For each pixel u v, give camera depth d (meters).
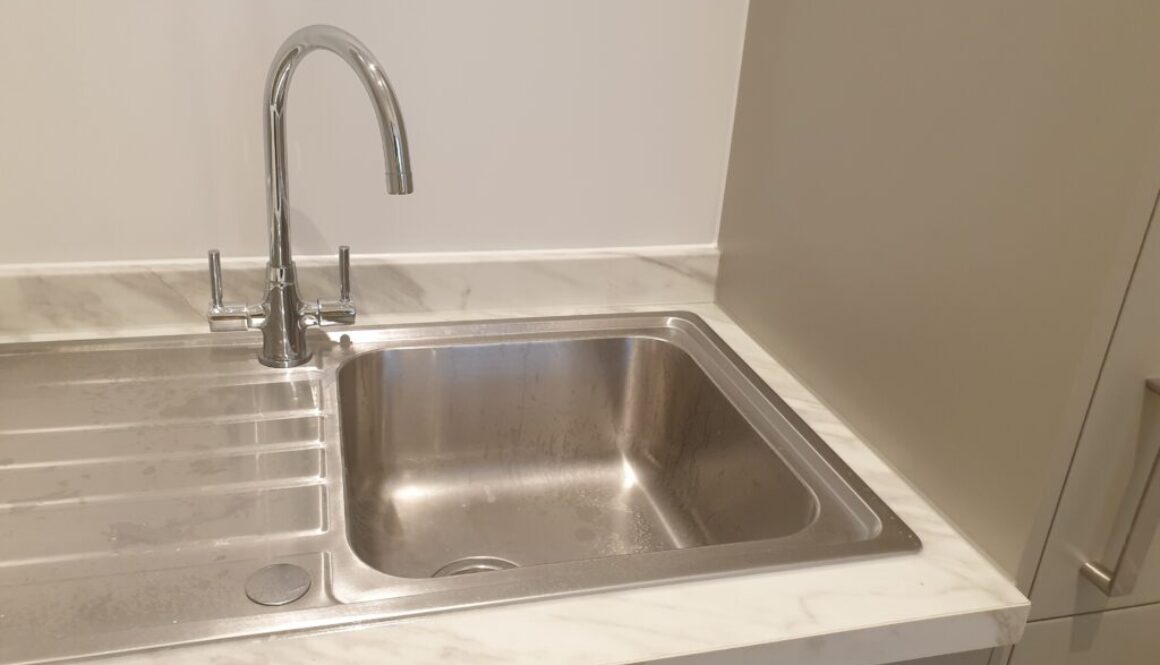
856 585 0.70
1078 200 0.64
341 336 1.08
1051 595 0.73
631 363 1.17
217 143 1.01
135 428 0.87
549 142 1.13
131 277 1.03
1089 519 0.71
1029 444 0.69
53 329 1.02
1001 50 0.71
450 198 1.12
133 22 0.94
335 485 0.80
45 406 0.90
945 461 0.79
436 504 1.09
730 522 0.98
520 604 0.65
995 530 0.73
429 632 0.62
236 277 1.06
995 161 0.72
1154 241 0.61
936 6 0.78
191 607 0.63
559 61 1.09
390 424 1.09
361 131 1.05
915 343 0.83
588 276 1.20
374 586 0.66
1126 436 0.68
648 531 1.09
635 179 1.19
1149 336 0.65
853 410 0.94
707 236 1.25
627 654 0.61
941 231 0.78
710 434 1.05
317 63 1.00
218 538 0.71
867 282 0.90
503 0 1.04
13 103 0.93
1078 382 0.65
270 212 0.93
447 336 1.10
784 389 1.03
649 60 1.12
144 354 1.01
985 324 0.74
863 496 0.81
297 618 0.62
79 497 0.75
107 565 0.67
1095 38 0.62
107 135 0.97
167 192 1.02
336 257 1.10
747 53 1.14
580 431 1.18
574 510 1.12
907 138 0.83
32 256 1.00
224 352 1.03
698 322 1.19
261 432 0.88
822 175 0.98
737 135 1.18
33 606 0.62
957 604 0.69
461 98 1.07
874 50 0.87
